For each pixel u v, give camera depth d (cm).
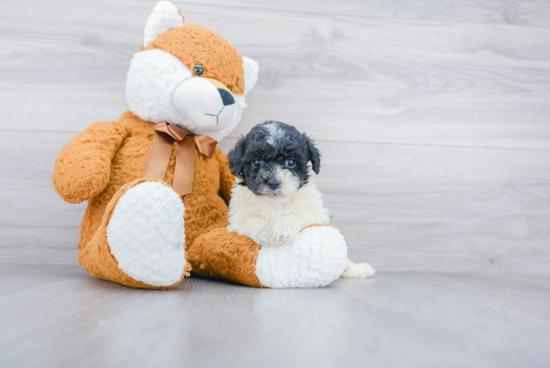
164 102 160
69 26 202
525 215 224
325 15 217
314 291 135
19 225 196
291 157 148
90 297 110
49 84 200
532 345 81
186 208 165
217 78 166
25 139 198
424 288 153
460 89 224
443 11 224
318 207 158
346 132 217
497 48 226
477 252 221
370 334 83
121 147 165
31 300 103
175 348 70
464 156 223
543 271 223
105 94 204
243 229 152
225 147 209
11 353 65
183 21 175
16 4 199
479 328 92
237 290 134
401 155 219
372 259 215
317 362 66
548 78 228
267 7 213
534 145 226
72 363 62
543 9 229
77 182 142
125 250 118
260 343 74
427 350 74
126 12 205
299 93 215
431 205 220
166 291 126
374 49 220
